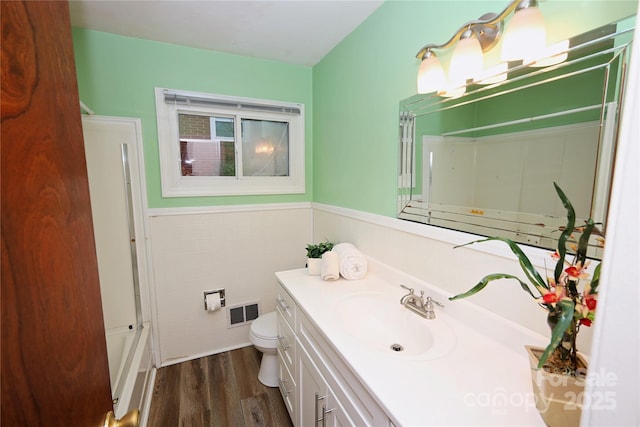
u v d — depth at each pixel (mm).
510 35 826
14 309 346
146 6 1465
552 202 818
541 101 827
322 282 1515
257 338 1798
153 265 1973
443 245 1157
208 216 2092
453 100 1099
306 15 1551
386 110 1461
